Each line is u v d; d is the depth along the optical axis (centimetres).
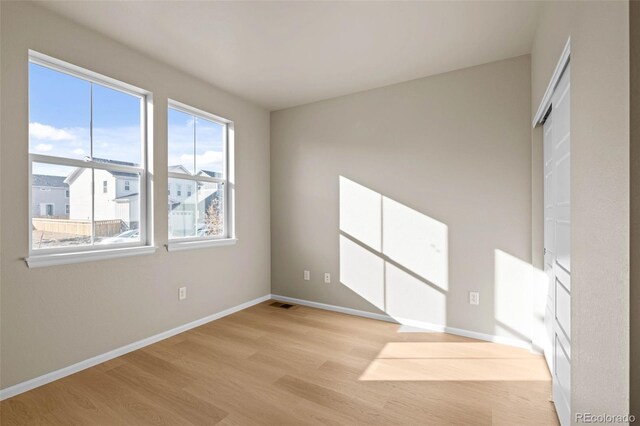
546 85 199
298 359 247
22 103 201
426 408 186
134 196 273
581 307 122
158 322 283
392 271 331
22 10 200
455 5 207
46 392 202
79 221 238
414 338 288
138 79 266
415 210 317
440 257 305
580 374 125
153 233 278
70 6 208
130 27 232
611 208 94
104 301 245
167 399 195
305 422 174
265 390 205
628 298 83
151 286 278
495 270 280
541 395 199
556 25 169
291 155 398
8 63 195
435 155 306
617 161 90
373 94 341
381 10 213
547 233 235
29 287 205
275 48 262
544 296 253
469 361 244
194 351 262
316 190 380
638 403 83
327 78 316
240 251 372
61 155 227
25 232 203
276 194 412
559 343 181
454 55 270
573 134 132
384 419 176
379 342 279
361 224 349
